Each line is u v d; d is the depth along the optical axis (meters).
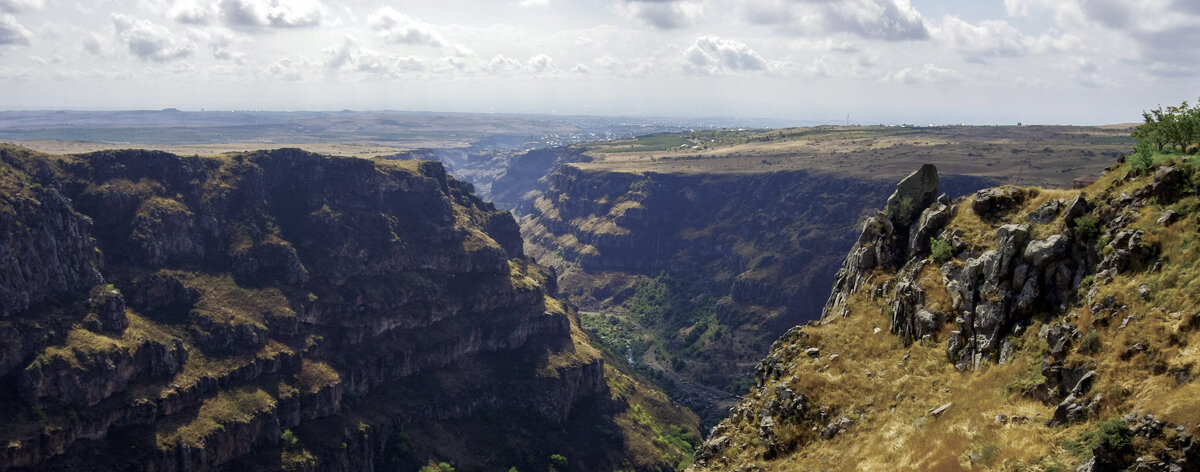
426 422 198.38
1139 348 39.50
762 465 55.22
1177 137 53.22
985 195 61.06
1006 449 40.38
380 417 189.00
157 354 160.12
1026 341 47.25
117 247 185.12
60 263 162.38
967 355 51.19
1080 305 45.69
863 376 57.09
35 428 136.00
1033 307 48.81
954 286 55.91
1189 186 46.00
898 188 70.31
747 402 65.38
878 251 69.25
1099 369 40.56
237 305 188.12
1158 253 44.09
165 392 154.88
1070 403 40.31
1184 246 42.62
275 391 173.12
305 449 167.50
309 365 185.38
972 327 52.28
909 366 54.31
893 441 48.03
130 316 169.50
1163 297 41.09
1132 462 34.00
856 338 62.19
